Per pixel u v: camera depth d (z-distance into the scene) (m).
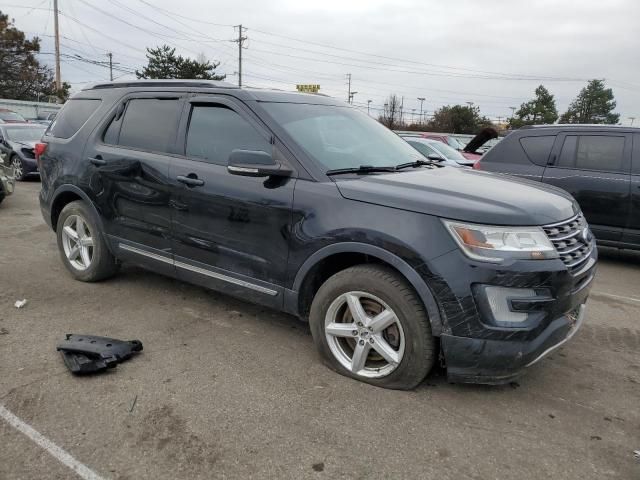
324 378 3.36
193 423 2.84
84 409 2.94
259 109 3.75
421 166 4.07
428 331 3.04
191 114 4.12
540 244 2.91
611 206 6.68
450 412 3.02
